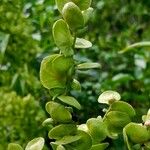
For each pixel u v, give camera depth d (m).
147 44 0.76
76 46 0.36
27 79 0.78
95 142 0.36
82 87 0.86
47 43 0.82
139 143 0.34
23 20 0.77
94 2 1.16
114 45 1.07
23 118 0.75
